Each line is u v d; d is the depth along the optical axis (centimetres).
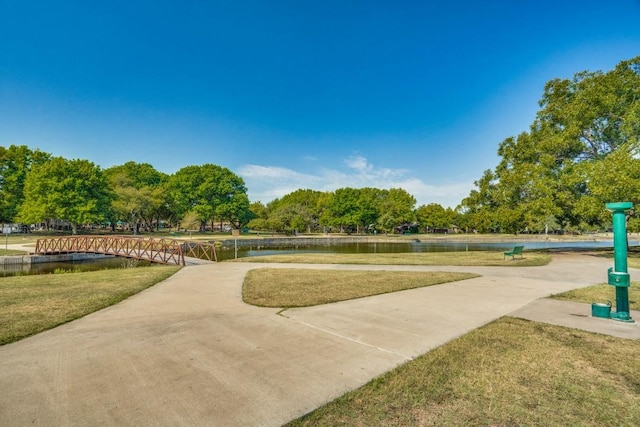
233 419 306
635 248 2472
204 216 6225
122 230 6894
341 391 359
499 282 1067
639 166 1491
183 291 931
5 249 2819
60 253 2633
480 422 303
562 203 2048
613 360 439
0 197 4459
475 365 425
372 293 889
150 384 372
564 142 2000
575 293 883
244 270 1408
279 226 6912
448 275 1221
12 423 297
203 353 464
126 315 670
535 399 343
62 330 567
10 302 781
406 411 321
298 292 906
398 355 459
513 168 2508
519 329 570
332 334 548
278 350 476
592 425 299
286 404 332
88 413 314
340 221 7244
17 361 434
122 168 6856
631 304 755
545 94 2477
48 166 4138
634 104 1820
